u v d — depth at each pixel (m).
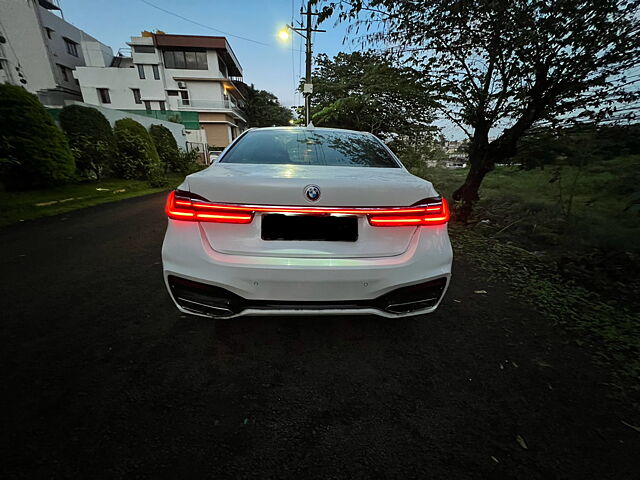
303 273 1.29
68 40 26.39
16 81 21.00
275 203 1.26
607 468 1.05
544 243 3.63
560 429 1.20
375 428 1.18
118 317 1.91
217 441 1.11
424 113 5.52
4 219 4.46
